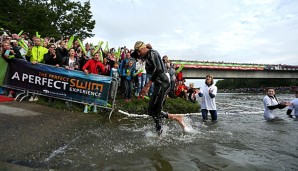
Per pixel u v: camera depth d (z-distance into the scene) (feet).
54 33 77.92
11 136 11.31
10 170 7.75
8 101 20.34
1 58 21.85
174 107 30.81
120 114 22.07
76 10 93.97
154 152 10.54
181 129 16.12
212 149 11.24
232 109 34.24
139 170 8.42
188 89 41.29
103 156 9.77
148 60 13.52
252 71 116.06
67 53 23.61
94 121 17.43
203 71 99.91
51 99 22.12
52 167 8.32
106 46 33.78
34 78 21.74
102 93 21.24
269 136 14.20
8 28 69.05
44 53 22.76
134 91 32.78
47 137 11.80
